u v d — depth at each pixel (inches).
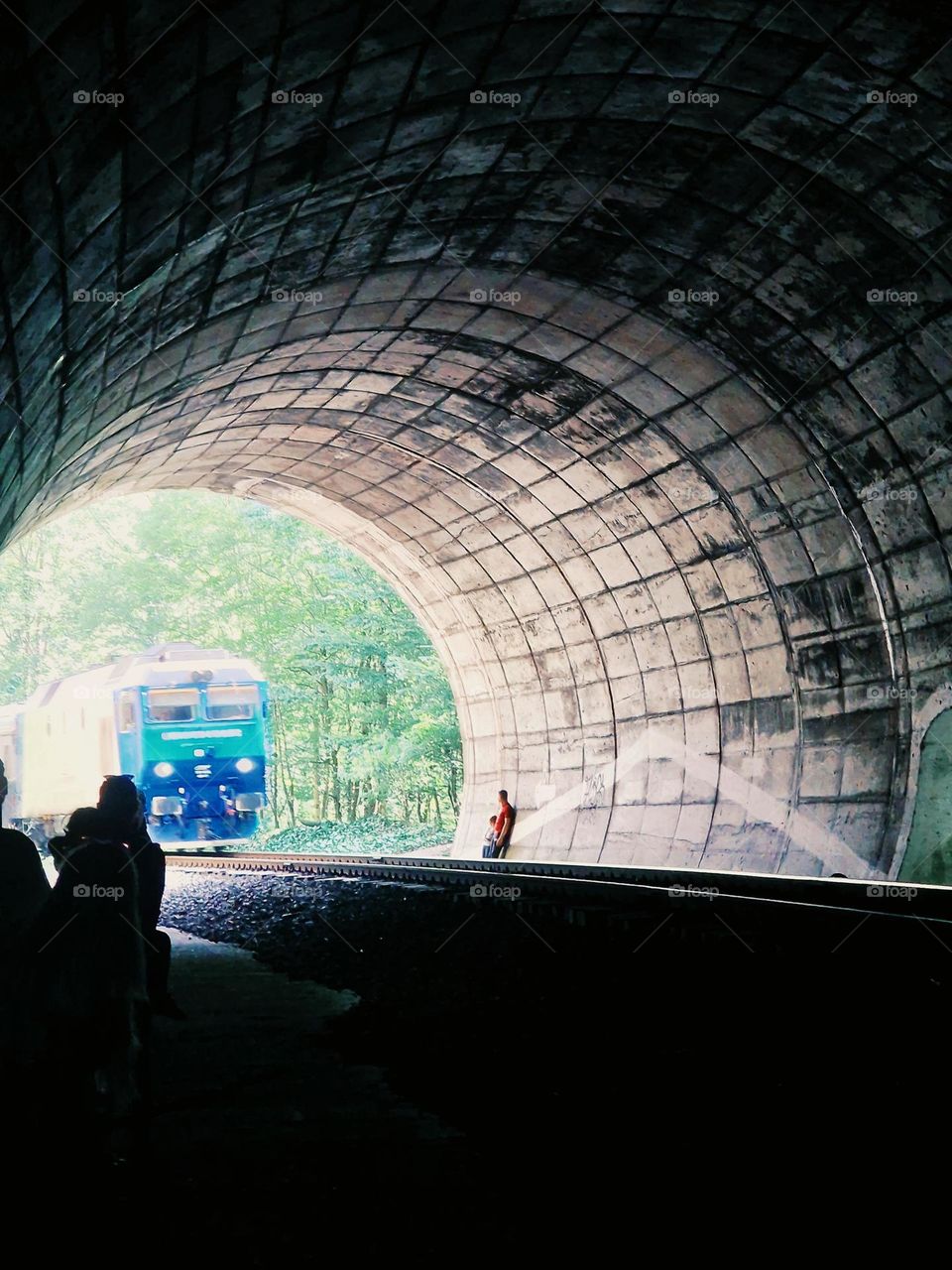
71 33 182.1
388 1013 333.1
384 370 712.4
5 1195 181.0
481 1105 230.2
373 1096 240.1
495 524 897.5
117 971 191.9
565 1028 301.3
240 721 1071.0
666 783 826.8
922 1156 187.5
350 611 1756.9
